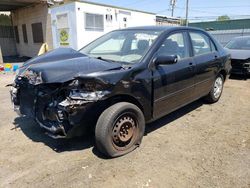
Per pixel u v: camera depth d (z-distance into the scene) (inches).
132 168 113.4
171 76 143.3
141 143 137.4
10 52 726.5
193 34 174.6
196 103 213.6
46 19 542.6
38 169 112.0
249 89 269.7
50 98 113.5
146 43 141.5
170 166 115.6
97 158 121.3
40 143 135.9
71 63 123.6
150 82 130.0
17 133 148.3
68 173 109.2
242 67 313.9
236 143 139.3
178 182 104.0
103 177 106.7
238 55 321.7
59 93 111.0
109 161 118.8
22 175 107.7
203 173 110.4
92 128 119.6
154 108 137.0
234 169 113.7
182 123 167.9
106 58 142.7
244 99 229.0
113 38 162.9
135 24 565.3
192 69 162.2
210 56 188.9
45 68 119.0
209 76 188.9
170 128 159.2
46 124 118.3
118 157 122.3
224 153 127.9
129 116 123.5
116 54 148.2
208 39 195.2
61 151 127.6
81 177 106.5
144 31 154.7
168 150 130.3
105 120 113.6
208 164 117.6
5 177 106.3
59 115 108.7
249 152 129.1
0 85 292.4
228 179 106.3
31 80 120.2
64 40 482.9
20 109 135.6
